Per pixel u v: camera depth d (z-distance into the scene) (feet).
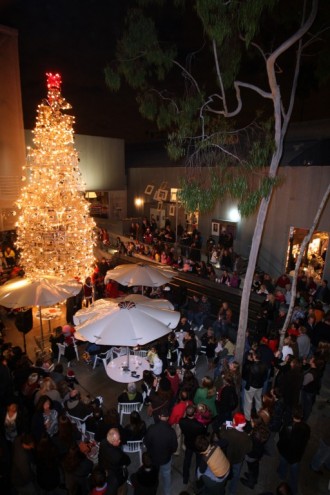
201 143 27.48
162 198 75.97
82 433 21.94
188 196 26.91
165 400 21.11
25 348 32.63
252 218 57.47
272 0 21.39
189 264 52.47
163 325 25.22
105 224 78.59
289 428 18.28
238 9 22.94
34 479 19.34
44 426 19.06
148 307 26.55
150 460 15.90
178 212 72.95
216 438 17.76
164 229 71.00
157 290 44.16
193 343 29.53
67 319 39.60
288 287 41.63
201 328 38.81
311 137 62.18
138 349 32.63
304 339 28.04
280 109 26.99
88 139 76.79
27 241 42.11
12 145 56.18
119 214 85.97
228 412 21.61
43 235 41.50
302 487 19.75
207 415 19.21
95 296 45.11
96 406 21.09
